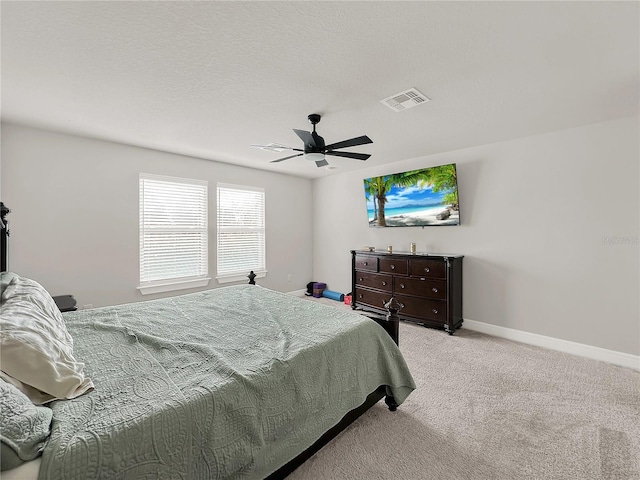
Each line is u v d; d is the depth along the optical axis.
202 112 2.68
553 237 3.25
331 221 5.66
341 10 1.44
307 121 2.90
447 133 3.27
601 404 2.20
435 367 2.81
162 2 1.38
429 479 1.56
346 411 1.77
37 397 1.13
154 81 2.13
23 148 3.03
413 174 4.27
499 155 3.60
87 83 2.15
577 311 3.12
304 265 5.89
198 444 1.14
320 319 2.18
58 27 1.55
